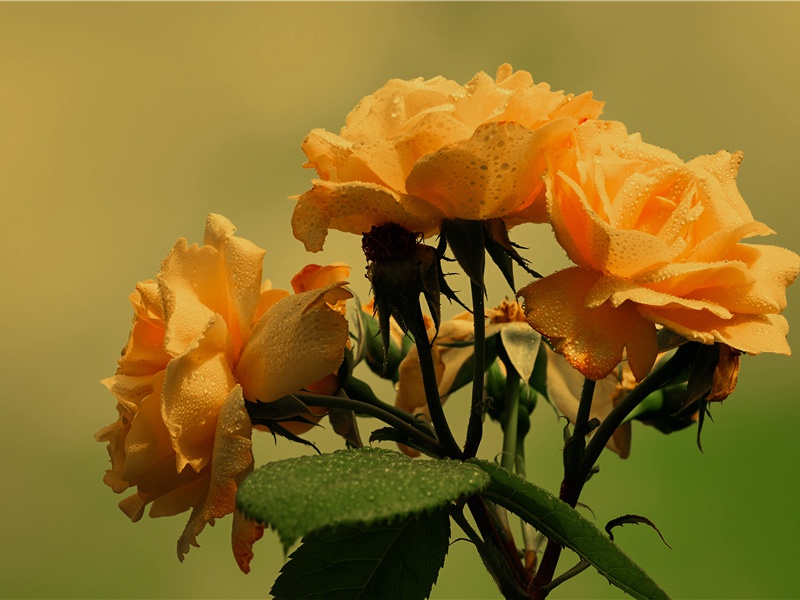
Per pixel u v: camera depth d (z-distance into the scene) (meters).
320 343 0.69
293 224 0.68
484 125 0.66
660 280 0.66
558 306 0.67
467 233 0.68
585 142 0.68
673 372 0.69
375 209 0.68
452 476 0.65
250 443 0.68
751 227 0.67
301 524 0.63
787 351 0.66
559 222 0.67
